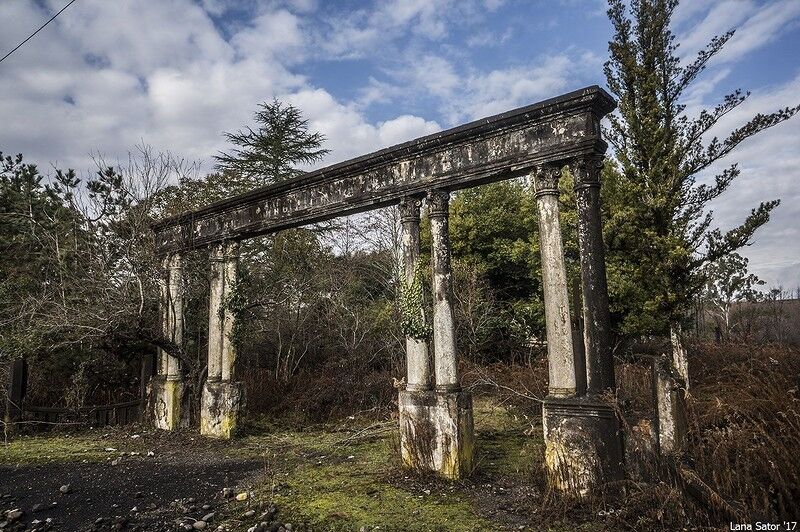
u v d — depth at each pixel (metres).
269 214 9.94
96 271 10.80
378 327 16.58
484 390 13.19
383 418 12.05
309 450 8.94
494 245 17.09
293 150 21.14
